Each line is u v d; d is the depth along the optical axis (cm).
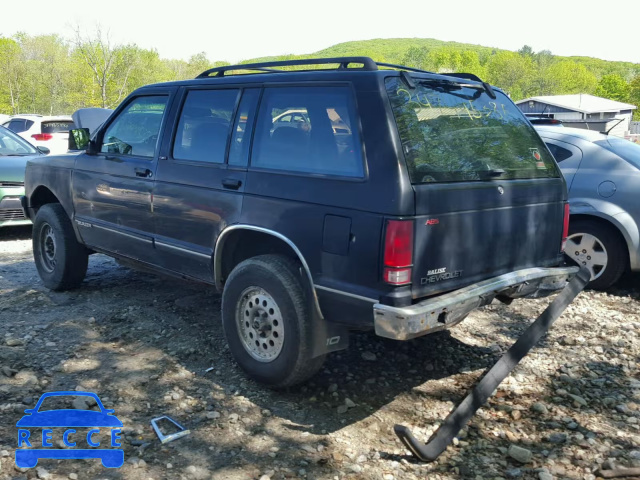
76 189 564
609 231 621
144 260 504
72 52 7156
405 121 347
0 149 942
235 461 324
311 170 370
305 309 370
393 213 325
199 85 460
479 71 19462
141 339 482
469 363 456
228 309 410
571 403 396
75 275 591
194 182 441
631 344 494
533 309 578
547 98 5106
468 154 376
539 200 418
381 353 469
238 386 409
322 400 394
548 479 312
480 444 347
